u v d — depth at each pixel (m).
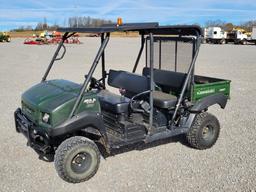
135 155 5.17
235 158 5.08
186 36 5.27
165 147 5.49
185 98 5.20
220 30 46.75
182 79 5.26
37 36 45.50
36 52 24.31
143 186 4.24
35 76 12.64
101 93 5.27
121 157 5.09
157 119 5.14
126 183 4.32
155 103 5.09
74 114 4.22
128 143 4.62
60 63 17.05
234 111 7.70
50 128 4.12
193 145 5.36
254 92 9.83
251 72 14.18
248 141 5.79
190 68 4.96
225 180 4.39
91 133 4.63
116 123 4.74
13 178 4.43
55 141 4.43
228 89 5.66
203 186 4.24
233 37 46.44
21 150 5.33
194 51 5.10
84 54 22.75
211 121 5.38
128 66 15.59
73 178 4.25
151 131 4.86
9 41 40.62
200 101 5.21
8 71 13.98
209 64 17.30
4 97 8.92
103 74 5.74
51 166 4.79
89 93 4.42
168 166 4.80
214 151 5.35
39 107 4.29
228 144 5.64
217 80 5.82
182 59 5.36
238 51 28.66
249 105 8.26
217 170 4.68
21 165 4.81
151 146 5.52
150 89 4.68
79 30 4.59
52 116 4.12
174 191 4.11
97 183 4.32
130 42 42.38
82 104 4.31
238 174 4.56
